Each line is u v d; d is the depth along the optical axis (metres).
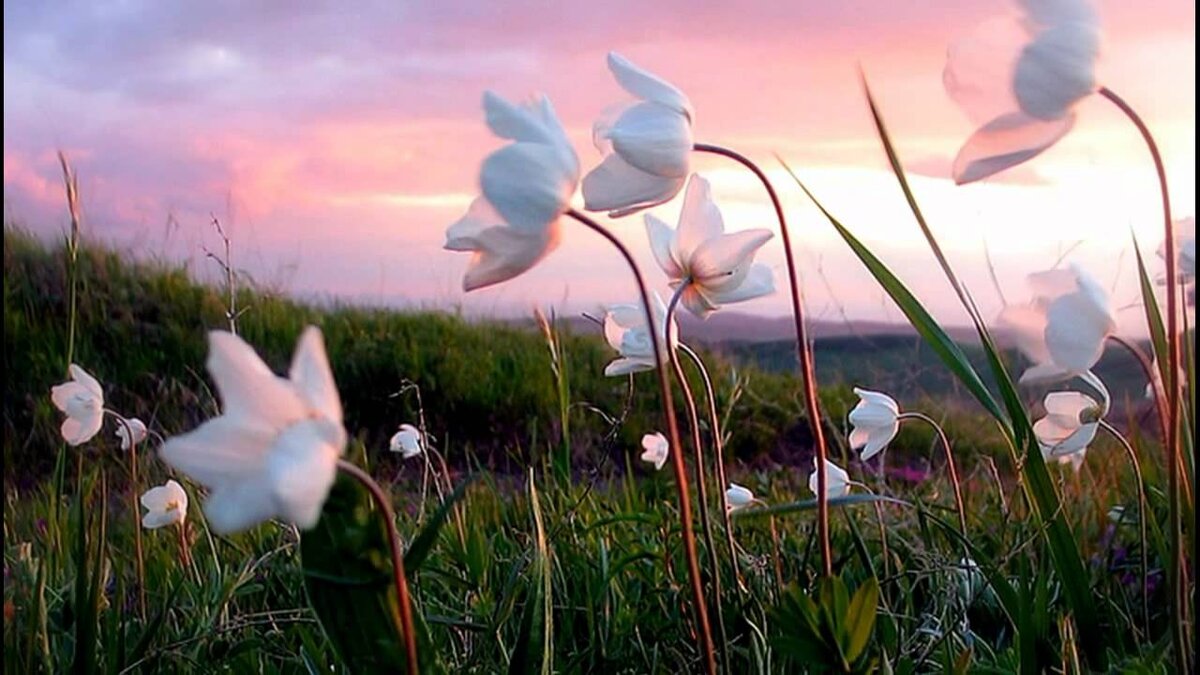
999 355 0.50
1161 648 0.45
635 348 0.49
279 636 0.58
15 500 0.96
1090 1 0.36
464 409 1.72
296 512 0.26
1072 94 0.35
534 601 0.41
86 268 1.75
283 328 1.83
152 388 1.58
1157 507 0.64
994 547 0.66
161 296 1.78
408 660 0.31
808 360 0.43
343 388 1.78
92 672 0.47
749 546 0.68
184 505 0.71
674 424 0.38
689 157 0.41
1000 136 0.37
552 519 0.73
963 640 0.52
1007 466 1.08
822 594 0.36
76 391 0.71
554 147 0.36
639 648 0.57
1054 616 0.56
